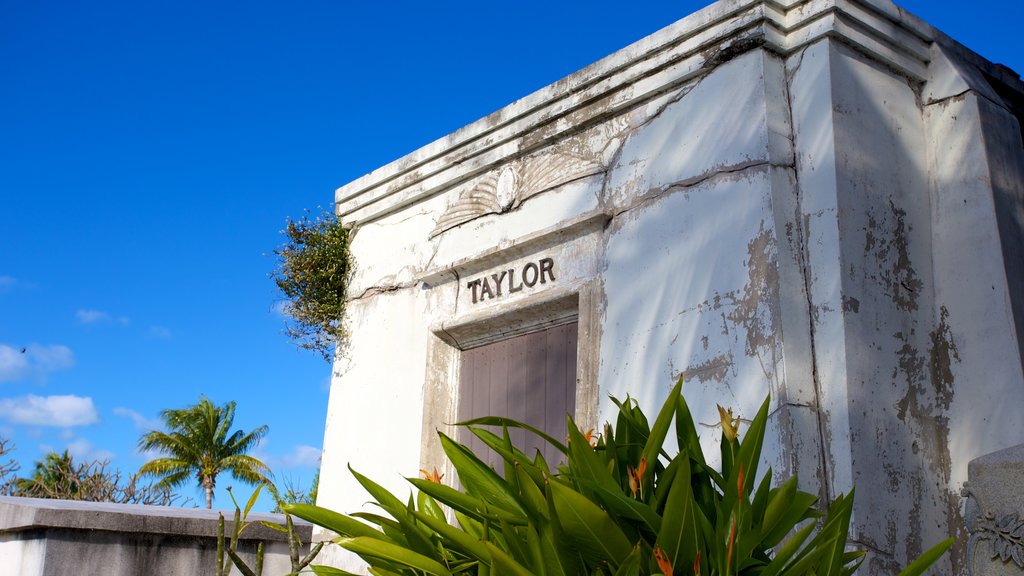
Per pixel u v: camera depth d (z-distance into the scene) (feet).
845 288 14.33
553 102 19.25
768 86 15.75
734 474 9.29
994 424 14.51
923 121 16.76
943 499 14.53
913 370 14.90
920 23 16.85
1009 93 18.22
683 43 17.02
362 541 9.38
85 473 41.19
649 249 16.80
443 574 9.46
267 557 20.04
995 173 15.75
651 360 16.19
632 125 17.85
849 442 13.58
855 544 13.07
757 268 14.88
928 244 16.01
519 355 19.69
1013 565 10.60
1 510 18.47
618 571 8.21
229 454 133.39
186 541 18.81
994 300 15.03
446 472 20.16
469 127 20.88
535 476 9.54
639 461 10.01
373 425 21.72
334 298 23.80
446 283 21.09
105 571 17.60
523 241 19.04
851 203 14.88
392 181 22.94
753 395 14.40
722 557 8.58
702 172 16.22
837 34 15.55
